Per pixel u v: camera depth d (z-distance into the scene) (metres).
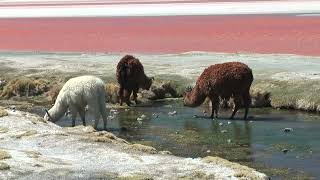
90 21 122.38
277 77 42.16
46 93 43.00
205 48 70.81
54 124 30.20
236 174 20.39
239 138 29.06
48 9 156.75
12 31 107.56
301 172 22.62
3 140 25.44
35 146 24.53
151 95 41.22
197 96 35.09
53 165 21.36
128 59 39.34
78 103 30.91
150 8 145.62
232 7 136.88
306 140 28.16
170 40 82.25
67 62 55.34
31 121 29.09
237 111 36.50
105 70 49.12
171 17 123.38
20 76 47.28
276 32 86.00
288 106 36.69
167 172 20.59
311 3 133.38
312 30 86.31
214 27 97.81
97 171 20.59
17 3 176.62
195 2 154.12
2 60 58.22
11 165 21.06
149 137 29.66
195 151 26.55
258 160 24.69
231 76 33.47
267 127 31.38
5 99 42.72
